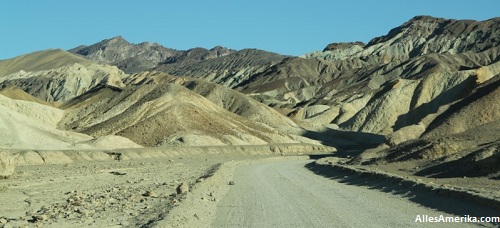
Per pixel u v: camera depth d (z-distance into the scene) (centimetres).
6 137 6606
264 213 1983
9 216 1880
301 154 10394
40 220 1700
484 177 2964
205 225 1719
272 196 2605
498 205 1814
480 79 13900
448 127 5916
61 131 8175
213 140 10038
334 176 4159
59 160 6094
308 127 15275
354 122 15675
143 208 2000
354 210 2016
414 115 14712
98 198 2355
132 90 12788
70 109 12850
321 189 2981
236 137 10994
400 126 14738
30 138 6975
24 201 2359
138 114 11056
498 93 6109
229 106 16012
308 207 2141
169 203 2100
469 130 4759
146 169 5072
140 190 2823
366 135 14438
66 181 3522
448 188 2277
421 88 15388
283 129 14125
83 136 8538
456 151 4259
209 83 17425
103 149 7694
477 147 3972
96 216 1808
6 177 3634
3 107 7450
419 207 2056
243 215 1939
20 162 5644
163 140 9888
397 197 2448
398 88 15912
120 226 1609
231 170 4956
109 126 10781
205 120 11062
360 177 3656
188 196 2284
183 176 4016
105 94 14912
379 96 16562
